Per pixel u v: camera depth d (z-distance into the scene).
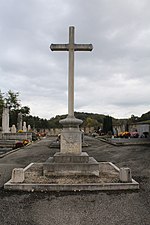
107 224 4.19
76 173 7.42
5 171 9.16
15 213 4.73
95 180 6.80
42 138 38.31
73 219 4.42
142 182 7.07
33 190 6.20
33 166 9.41
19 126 38.19
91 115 76.12
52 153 15.51
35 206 5.10
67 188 6.18
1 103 40.28
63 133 8.30
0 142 22.75
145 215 4.57
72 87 8.88
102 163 10.09
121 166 10.02
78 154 8.19
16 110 56.84
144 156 12.79
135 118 56.91
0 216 4.58
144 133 26.92
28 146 21.59
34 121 67.50
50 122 72.88
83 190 6.18
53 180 6.80
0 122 40.12
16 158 13.31
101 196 5.72
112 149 17.52
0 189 6.38
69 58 9.05
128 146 19.64
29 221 4.34
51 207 5.03
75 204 5.20
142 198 5.56
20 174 6.59
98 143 24.25
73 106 8.80
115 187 6.25
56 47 9.12
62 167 7.43
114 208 4.95
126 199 5.49
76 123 8.34
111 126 41.56
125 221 4.31
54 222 4.30
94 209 4.91
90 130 57.12
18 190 6.23
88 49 9.14
